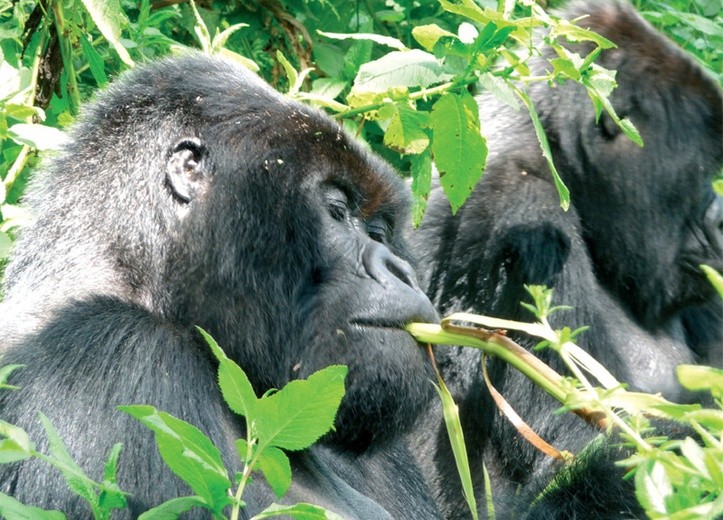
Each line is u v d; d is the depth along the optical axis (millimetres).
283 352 7602
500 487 11656
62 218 7914
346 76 12203
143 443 6602
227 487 5516
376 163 8117
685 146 12352
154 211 7727
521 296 11711
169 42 11664
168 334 7281
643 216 12320
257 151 7699
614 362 11820
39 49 11148
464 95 8828
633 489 8773
